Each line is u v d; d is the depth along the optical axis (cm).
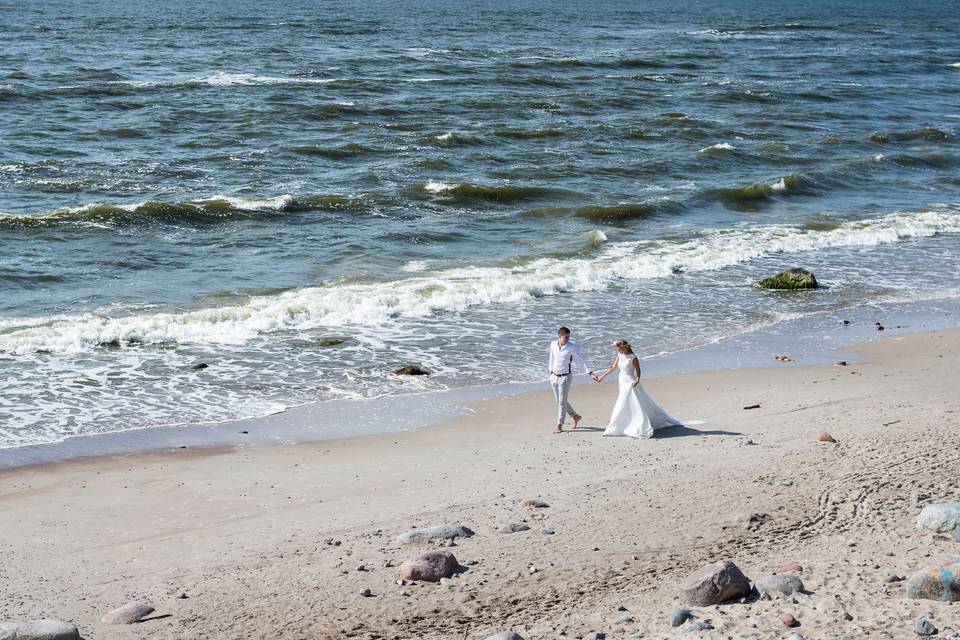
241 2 15488
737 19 14900
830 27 13412
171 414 1636
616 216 3325
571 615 870
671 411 1647
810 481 1213
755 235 3136
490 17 13688
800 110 5881
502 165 4053
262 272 2564
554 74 6975
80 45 7894
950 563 847
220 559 1053
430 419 1631
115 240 2812
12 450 1464
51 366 1859
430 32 10469
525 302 2406
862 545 984
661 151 4484
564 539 1063
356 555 1045
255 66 6838
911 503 1106
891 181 4106
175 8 13350
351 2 16700
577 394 1775
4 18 10544
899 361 1959
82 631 881
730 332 2186
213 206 3147
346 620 890
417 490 1277
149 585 988
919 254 2962
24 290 2353
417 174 3825
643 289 2544
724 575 850
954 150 4784
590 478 1293
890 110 6097
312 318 2208
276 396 1738
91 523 1190
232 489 1308
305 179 3662
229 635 871
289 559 1041
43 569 1044
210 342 2034
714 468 1303
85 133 4266
